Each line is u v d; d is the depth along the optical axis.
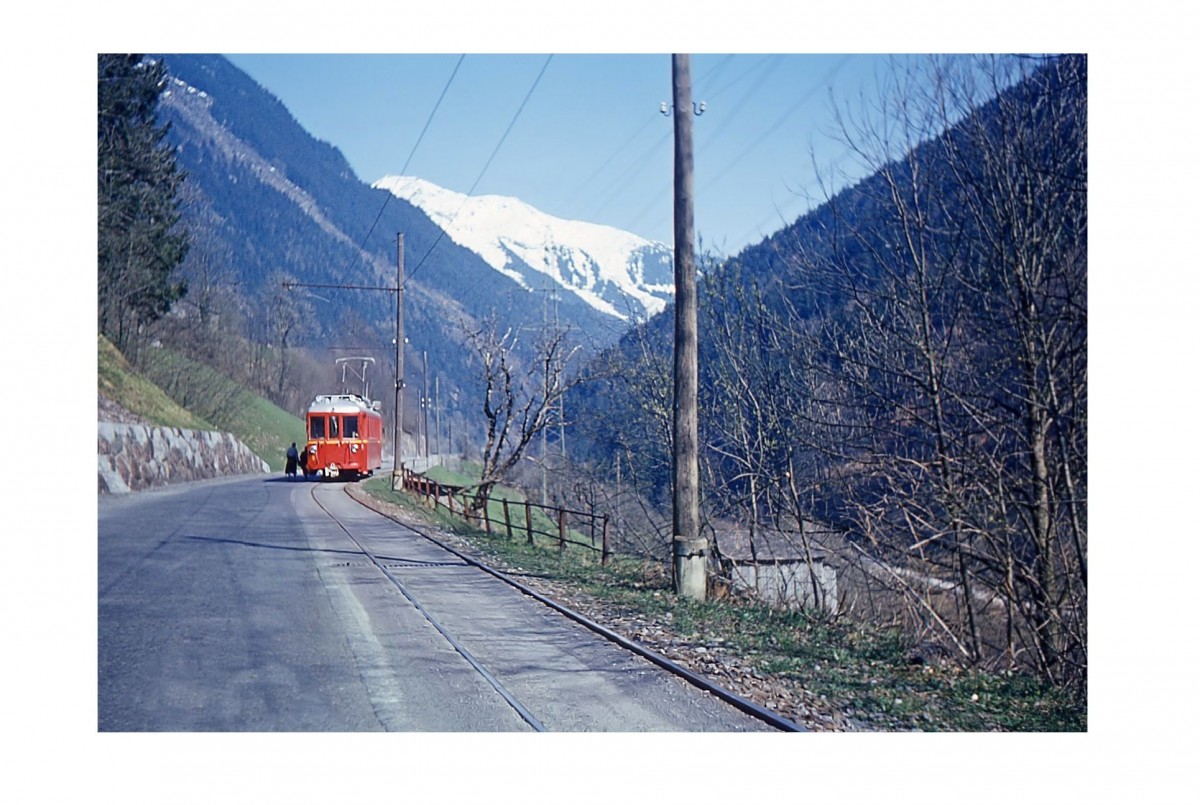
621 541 26.67
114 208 43.44
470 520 30.81
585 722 7.89
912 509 14.62
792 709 8.66
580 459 37.50
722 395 20.62
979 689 10.41
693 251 14.27
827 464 17.25
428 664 9.35
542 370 33.09
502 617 12.25
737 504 19.62
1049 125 12.77
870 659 11.50
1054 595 12.75
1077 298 12.12
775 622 13.37
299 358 101.19
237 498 30.88
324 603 12.27
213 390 60.59
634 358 26.44
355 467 45.53
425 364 93.31
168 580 13.39
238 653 9.37
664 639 11.36
